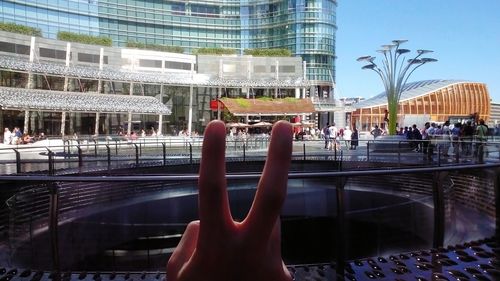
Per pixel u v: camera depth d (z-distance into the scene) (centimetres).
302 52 6944
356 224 962
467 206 646
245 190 937
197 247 170
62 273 383
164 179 372
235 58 5941
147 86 5556
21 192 656
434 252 430
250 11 7362
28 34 4947
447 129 2467
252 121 5416
